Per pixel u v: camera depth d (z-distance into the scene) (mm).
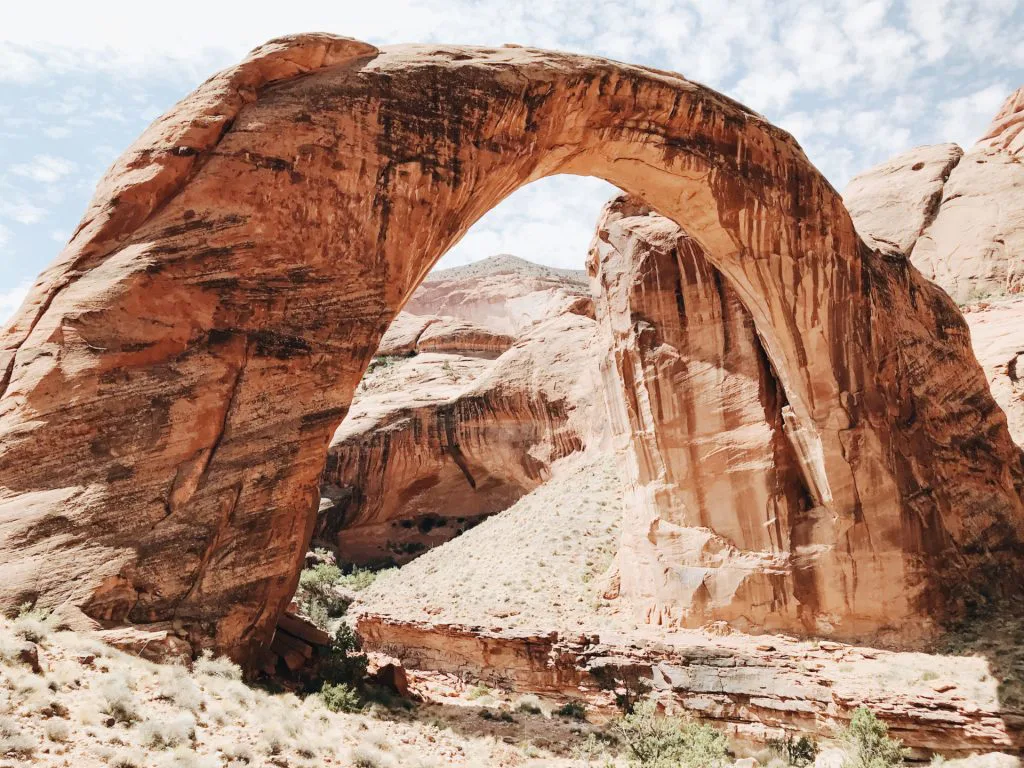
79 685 7223
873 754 11531
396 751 9398
